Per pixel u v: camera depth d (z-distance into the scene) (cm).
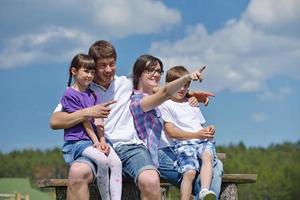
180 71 776
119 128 720
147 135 727
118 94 730
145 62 743
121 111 724
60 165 7769
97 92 725
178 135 767
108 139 714
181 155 763
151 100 713
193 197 813
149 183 674
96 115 682
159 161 776
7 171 8850
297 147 11025
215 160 771
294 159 10656
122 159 705
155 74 745
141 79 748
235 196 803
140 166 688
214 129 764
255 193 9444
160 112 750
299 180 9750
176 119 781
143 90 749
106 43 720
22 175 8750
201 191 724
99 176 678
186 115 786
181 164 757
